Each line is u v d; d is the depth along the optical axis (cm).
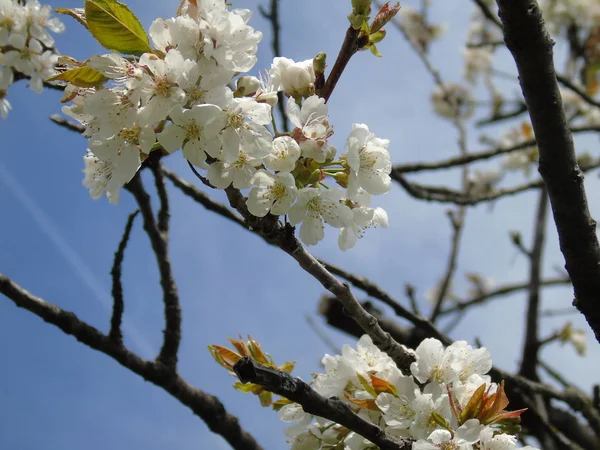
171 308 111
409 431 86
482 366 90
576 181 86
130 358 107
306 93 82
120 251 105
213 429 111
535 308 166
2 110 119
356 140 81
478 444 84
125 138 77
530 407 137
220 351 91
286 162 78
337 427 90
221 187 77
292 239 80
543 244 175
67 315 104
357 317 86
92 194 83
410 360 89
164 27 78
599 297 88
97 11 76
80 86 78
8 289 102
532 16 81
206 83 77
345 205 81
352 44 81
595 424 130
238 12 78
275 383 76
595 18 232
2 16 119
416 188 162
